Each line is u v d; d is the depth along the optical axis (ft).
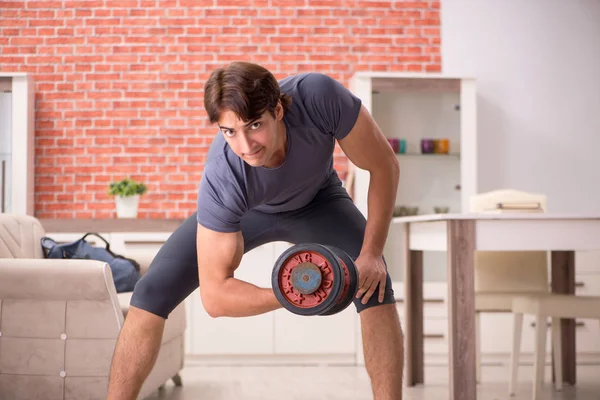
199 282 6.43
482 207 13.70
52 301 9.20
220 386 12.48
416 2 17.47
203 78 17.08
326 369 14.47
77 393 9.18
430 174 16.10
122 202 15.71
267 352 15.01
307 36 17.25
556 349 12.42
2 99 15.57
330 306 4.87
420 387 12.44
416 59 17.43
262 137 5.28
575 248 9.66
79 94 16.89
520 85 17.57
